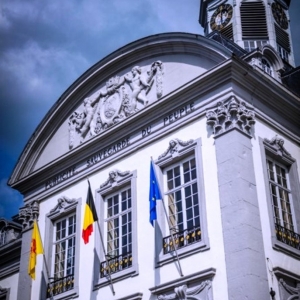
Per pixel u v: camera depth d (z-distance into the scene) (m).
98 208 18.81
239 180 15.20
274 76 18.73
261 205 15.57
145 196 17.52
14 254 23.11
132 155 18.56
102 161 19.48
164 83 18.50
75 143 20.84
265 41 24.59
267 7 25.14
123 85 19.86
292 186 17.22
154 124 18.25
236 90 16.55
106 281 17.41
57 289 19.20
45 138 22.14
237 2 25.20
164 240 16.42
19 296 20.34
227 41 22.23
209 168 16.06
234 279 14.27
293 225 16.70
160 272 16.05
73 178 20.34
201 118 16.92
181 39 18.11
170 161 17.20
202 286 14.81
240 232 14.62
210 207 15.59
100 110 20.33
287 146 17.69
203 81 16.97
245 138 15.98
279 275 14.83
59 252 20.06
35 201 21.45
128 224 17.91
